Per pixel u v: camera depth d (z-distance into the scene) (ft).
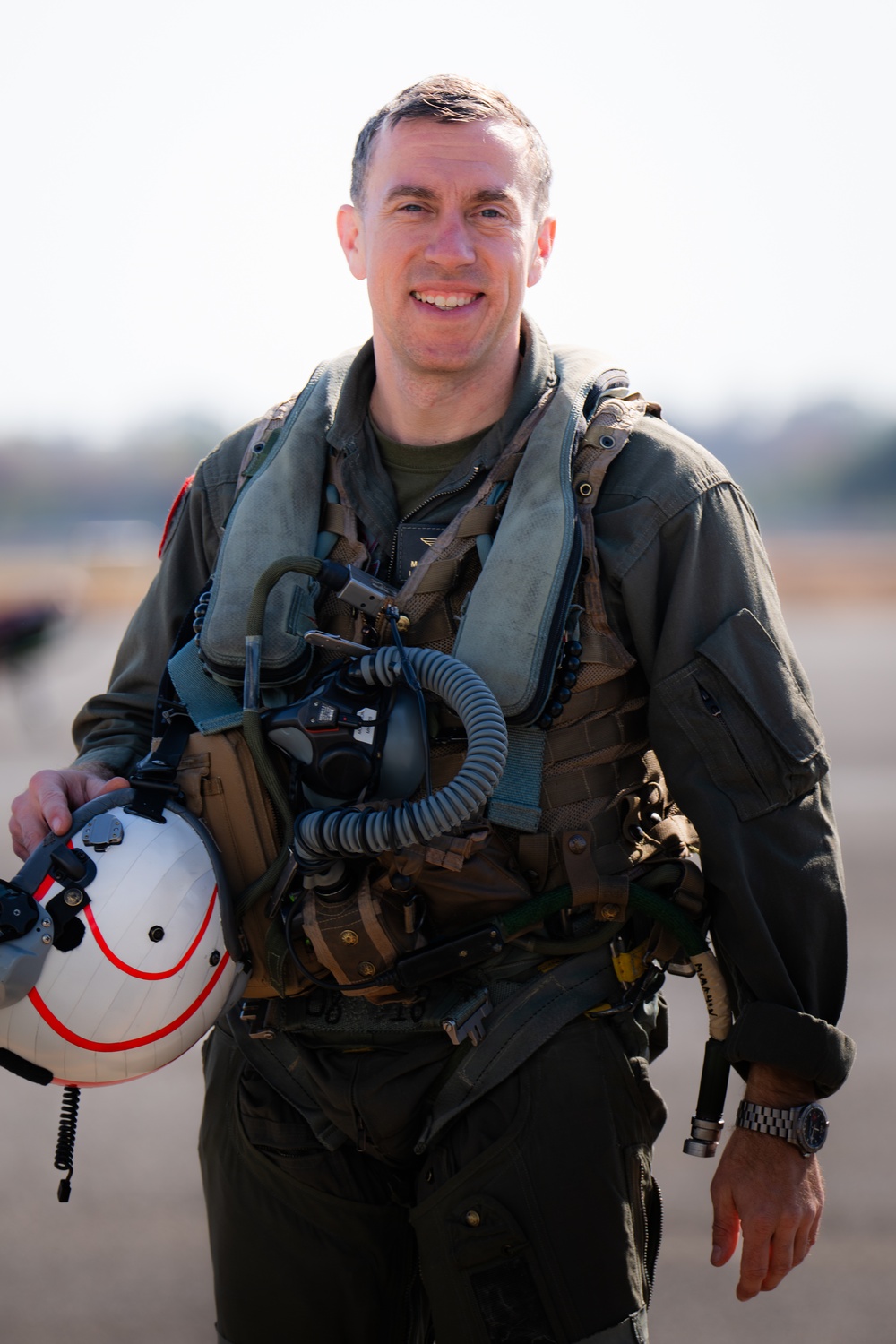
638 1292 10.85
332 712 10.82
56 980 10.50
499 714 10.46
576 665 11.14
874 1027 25.86
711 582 11.16
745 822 10.97
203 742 11.68
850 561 235.20
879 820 43.60
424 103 11.49
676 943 11.57
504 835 11.28
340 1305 11.81
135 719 13.30
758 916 10.84
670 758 11.21
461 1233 10.79
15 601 75.61
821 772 11.09
